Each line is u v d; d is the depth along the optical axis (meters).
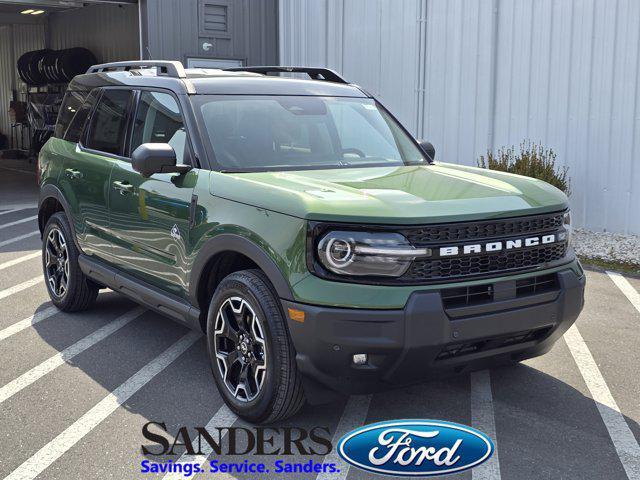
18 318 5.57
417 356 3.26
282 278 3.38
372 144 4.72
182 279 4.15
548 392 4.16
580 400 4.04
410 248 3.27
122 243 4.78
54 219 5.66
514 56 9.58
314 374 3.35
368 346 3.20
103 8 16.84
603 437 3.58
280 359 3.45
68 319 5.55
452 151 10.48
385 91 11.41
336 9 12.20
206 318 4.12
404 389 4.19
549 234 3.69
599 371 4.50
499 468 3.27
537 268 3.63
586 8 8.75
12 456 3.39
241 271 3.71
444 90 10.51
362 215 3.29
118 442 3.53
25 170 17.62
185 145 4.27
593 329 5.37
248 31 13.77
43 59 17.81
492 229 3.51
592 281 6.88
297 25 13.12
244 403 3.68
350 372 3.30
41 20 19.73
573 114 9.00
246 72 5.33
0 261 7.65
